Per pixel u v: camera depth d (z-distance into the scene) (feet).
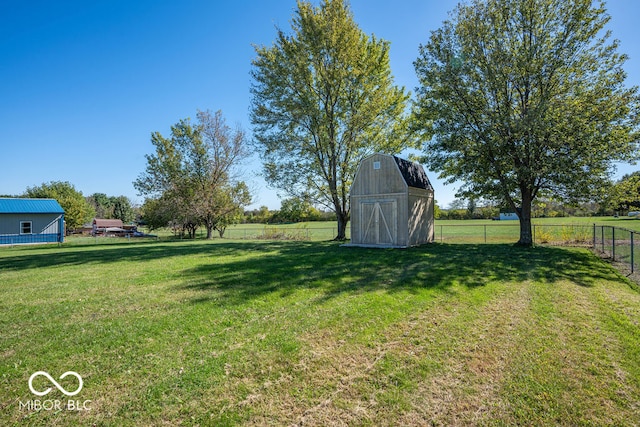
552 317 17.37
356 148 65.41
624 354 13.06
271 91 62.80
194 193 96.89
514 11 47.21
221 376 11.34
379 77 64.80
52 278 28.91
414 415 9.33
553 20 46.03
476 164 48.85
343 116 64.08
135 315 17.85
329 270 29.76
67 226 149.79
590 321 16.76
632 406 9.76
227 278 26.94
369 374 11.50
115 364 12.23
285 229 92.17
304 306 18.97
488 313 17.99
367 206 52.26
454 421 9.10
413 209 51.16
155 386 10.71
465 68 47.24
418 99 56.08
